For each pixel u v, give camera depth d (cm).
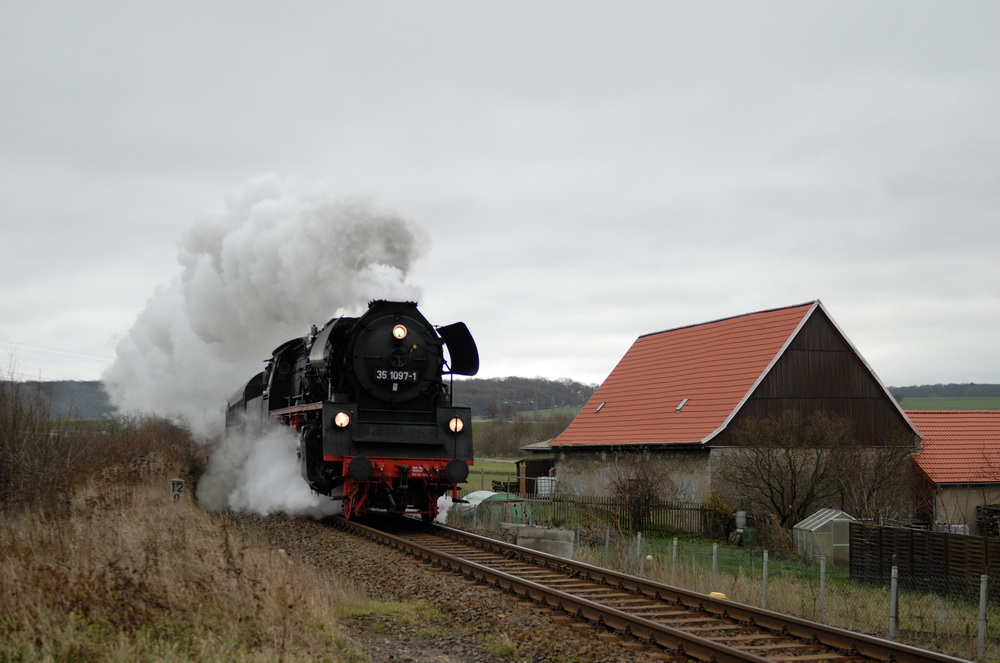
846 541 2042
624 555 1522
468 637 900
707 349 3162
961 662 771
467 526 1858
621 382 3488
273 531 1708
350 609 1012
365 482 1647
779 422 2570
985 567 1566
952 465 2836
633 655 823
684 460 2720
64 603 808
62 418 1975
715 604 1021
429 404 1731
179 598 865
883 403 2883
